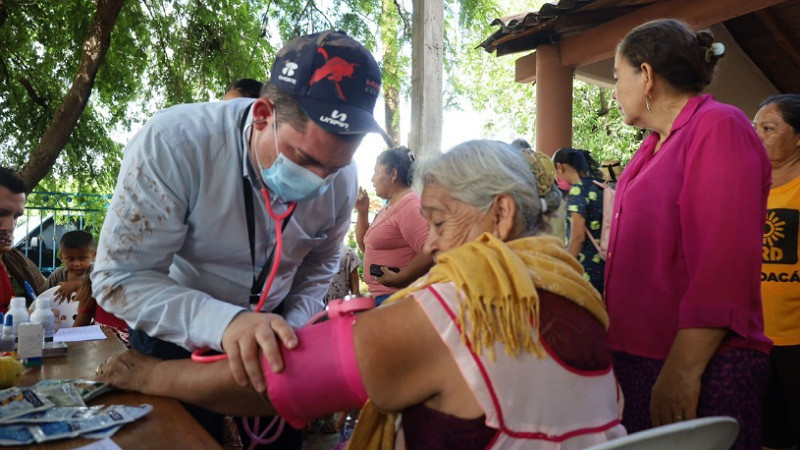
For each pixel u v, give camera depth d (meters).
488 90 13.76
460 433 1.07
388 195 3.70
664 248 1.76
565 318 1.11
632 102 1.87
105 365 1.58
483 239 1.21
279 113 1.46
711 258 1.61
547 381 1.06
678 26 1.81
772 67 6.14
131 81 9.48
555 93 5.57
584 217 3.13
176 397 1.44
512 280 1.09
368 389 1.11
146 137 1.57
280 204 1.73
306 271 2.13
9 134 9.46
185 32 9.58
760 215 1.64
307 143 1.43
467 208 1.27
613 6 4.70
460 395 1.07
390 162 3.64
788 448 2.63
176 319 1.43
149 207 1.54
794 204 2.54
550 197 1.33
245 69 9.60
